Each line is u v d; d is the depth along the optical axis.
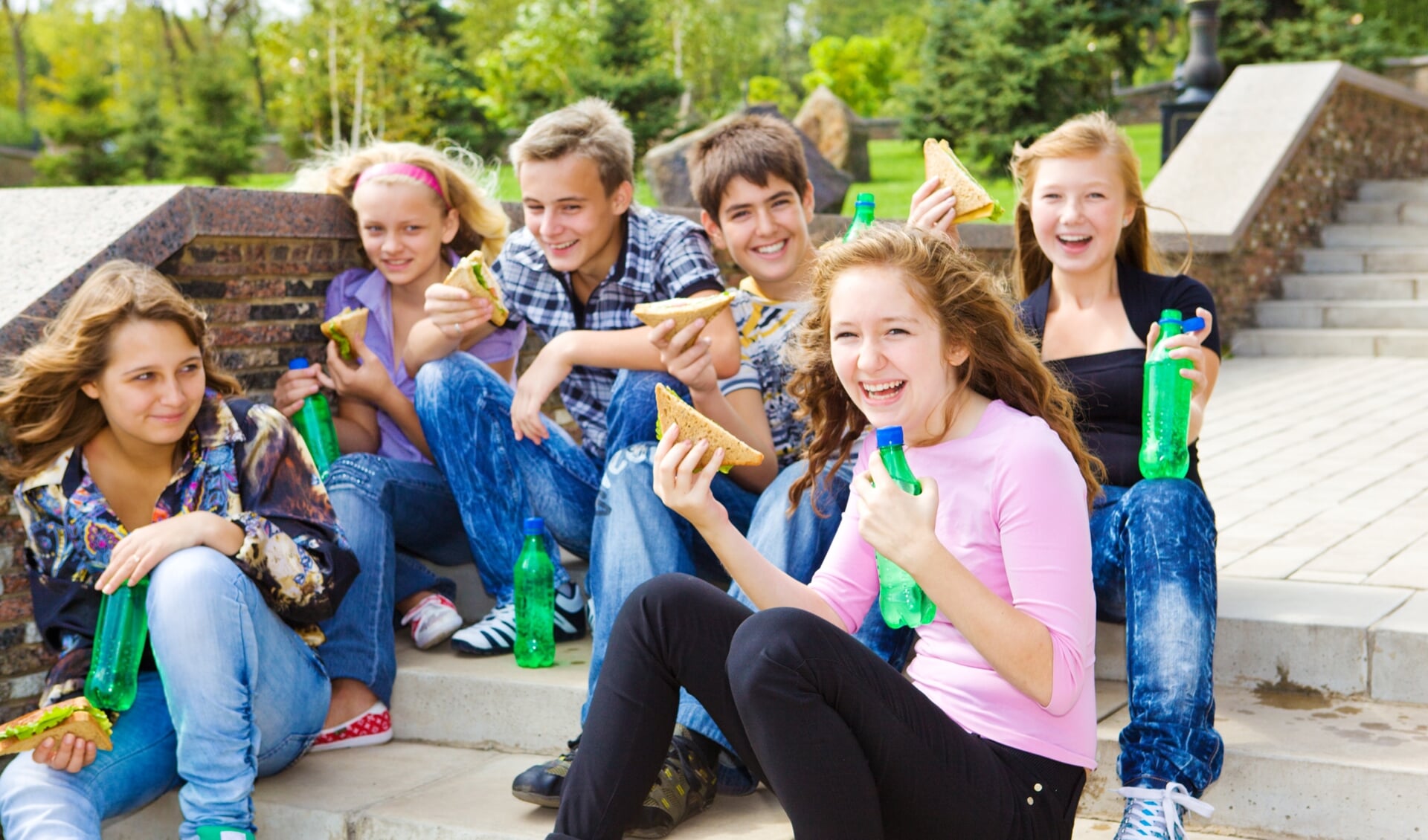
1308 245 10.03
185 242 3.25
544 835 2.54
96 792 2.55
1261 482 4.63
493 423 3.33
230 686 2.55
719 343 3.11
